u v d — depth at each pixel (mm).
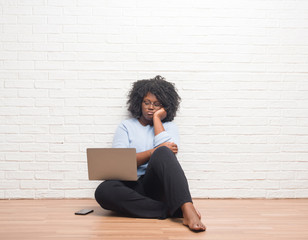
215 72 2797
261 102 2818
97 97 2754
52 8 2734
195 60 2787
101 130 2756
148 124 2531
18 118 2721
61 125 2738
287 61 2828
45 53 2732
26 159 2723
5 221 1983
